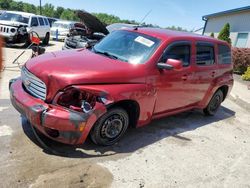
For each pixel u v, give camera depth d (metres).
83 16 10.41
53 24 23.47
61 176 3.42
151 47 4.71
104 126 4.04
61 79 3.66
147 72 4.39
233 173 4.24
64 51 4.95
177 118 6.22
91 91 3.71
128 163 3.96
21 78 4.38
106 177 3.55
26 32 14.11
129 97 4.07
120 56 4.67
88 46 5.73
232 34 19.47
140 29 5.36
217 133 5.74
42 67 3.90
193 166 4.23
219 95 6.72
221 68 6.34
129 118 4.53
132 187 3.46
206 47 5.79
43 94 3.76
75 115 3.58
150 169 3.93
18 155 3.70
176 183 3.72
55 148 3.98
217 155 4.73
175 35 5.11
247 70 13.53
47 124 3.56
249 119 7.22
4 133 4.20
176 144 4.84
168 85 4.80
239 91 10.31
